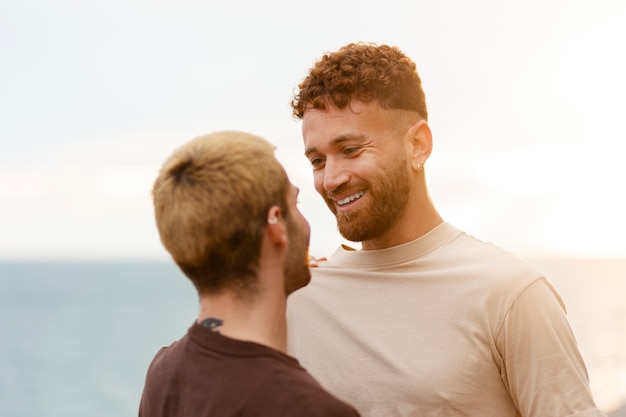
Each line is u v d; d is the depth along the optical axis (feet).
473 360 6.34
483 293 6.41
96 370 153.17
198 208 4.62
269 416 4.36
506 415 6.46
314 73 6.68
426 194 6.97
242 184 4.63
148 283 517.14
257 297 4.75
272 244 4.76
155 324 241.35
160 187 4.80
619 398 42.06
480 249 6.75
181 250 4.72
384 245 6.95
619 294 258.78
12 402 120.16
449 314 6.47
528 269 6.50
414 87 6.82
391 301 6.71
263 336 4.75
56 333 218.59
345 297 6.88
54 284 522.47
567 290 296.51
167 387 4.93
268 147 4.88
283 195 4.83
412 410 6.34
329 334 6.80
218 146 4.75
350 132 6.51
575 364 6.31
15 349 185.37
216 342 4.71
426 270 6.73
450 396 6.28
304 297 7.00
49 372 151.53
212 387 4.59
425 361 6.39
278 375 4.50
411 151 6.78
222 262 4.70
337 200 6.72
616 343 112.37
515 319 6.30
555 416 6.12
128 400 120.98
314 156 6.77
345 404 4.48
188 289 443.73
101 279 573.74
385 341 6.57
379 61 6.66
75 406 116.37
